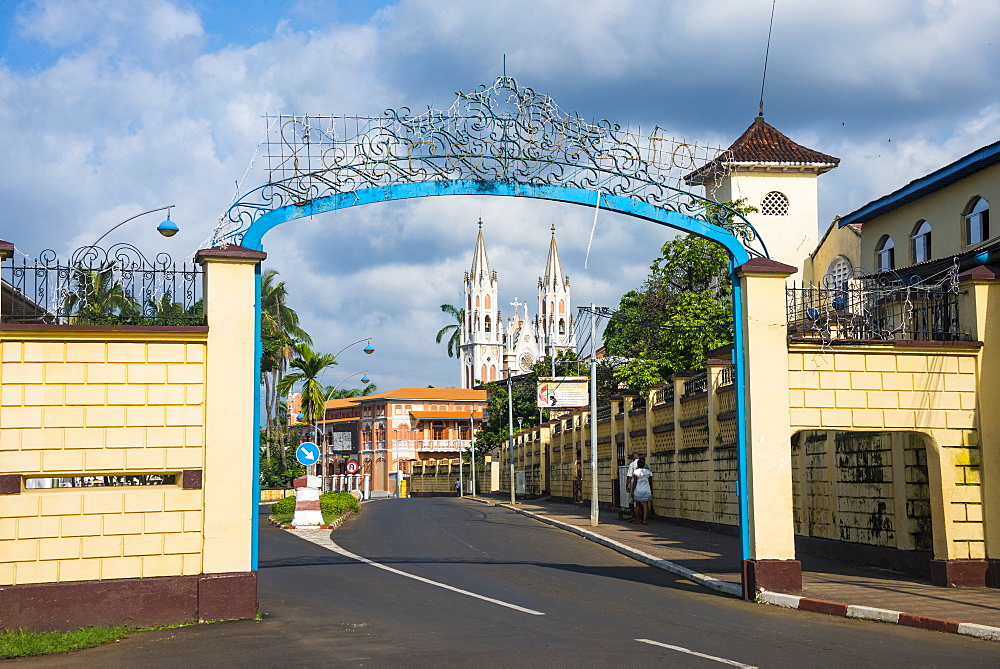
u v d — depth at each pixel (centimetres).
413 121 1320
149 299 1190
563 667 841
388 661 875
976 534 1396
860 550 1716
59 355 1127
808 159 3928
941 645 982
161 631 1087
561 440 4822
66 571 1106
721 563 1750
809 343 1377
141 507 1136
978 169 2217
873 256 2700
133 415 1143
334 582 1527
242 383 1177
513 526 3006
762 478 1348
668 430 2875
